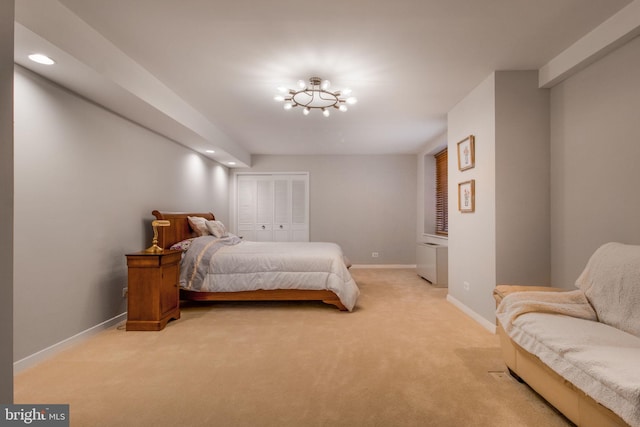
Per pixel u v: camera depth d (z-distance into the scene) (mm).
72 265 2615
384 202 6637
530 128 2838
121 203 3238
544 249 2838
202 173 5293
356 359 2328
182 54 2572
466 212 3414
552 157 2812
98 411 1686
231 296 3662
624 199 2143
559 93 2725
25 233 2213
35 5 1809
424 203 6121
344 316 3389
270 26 2188
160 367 2199
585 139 2455
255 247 4363
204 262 3648
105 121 3006
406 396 1834
